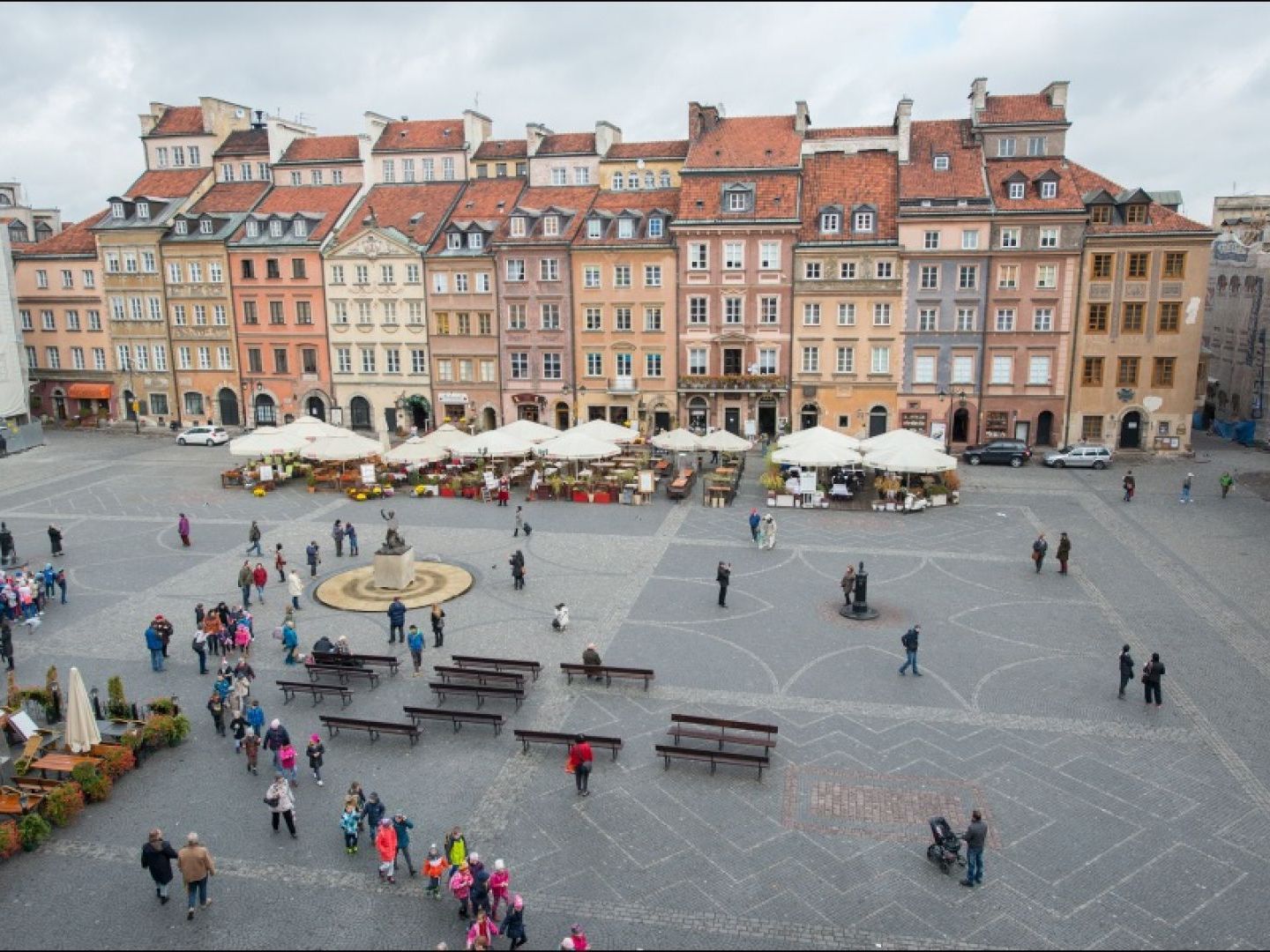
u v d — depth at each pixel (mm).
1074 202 71062
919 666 34281
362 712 31656
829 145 81438
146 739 28438
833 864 23094
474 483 62188
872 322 74875
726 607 40312
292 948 20625
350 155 90375
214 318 88188
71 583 44469
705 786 26594
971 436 75625
